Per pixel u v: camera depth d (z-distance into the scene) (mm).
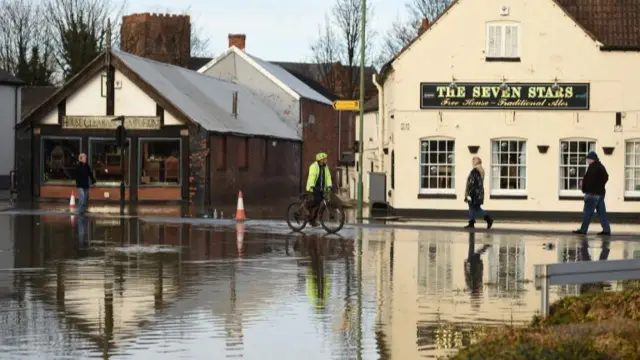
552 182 46188
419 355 13633
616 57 46000
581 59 46156
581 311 14375
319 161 34812
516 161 46531
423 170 46844
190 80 61906
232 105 62406
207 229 35719
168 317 16547
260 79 75562
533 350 10266
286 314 16938
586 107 46188
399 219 43312
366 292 19656
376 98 72375
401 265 24578
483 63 46438
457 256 26984
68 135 54094
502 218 46062
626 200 46031
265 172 64062
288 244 30062
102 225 36938
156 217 41688
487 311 17391
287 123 74938
